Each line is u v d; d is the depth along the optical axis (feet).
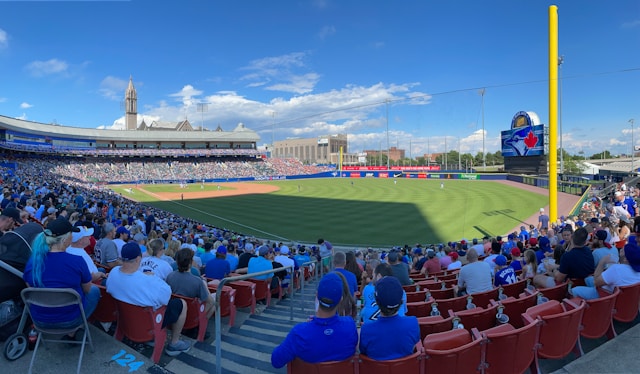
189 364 14.94
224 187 230.48
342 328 10.66
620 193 56.18
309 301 31.65
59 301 12.75
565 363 14.52
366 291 16.07
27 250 14.75
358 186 220.43
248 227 94.27
